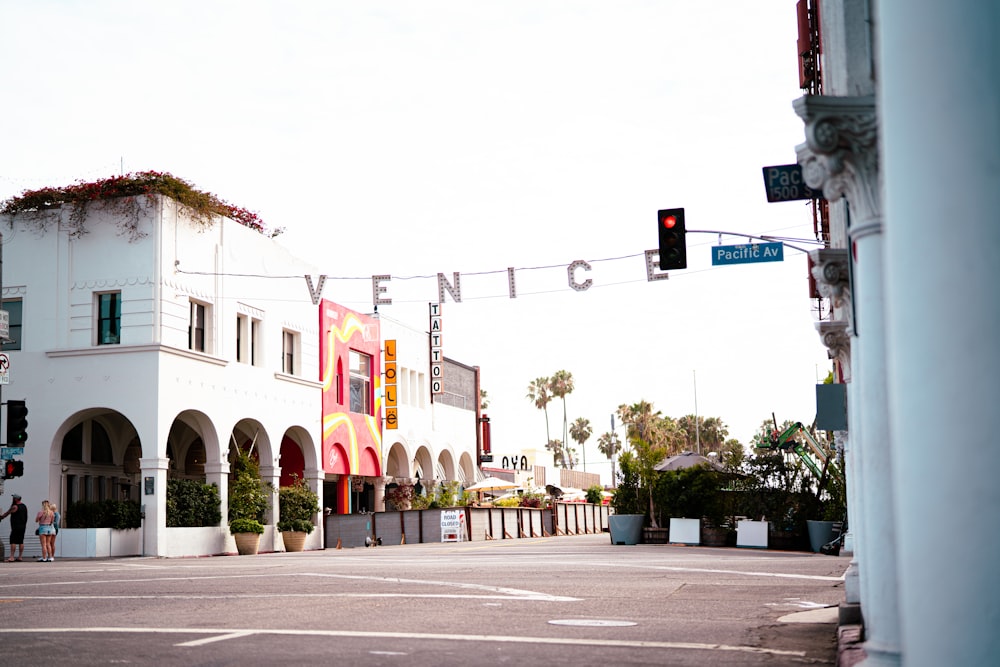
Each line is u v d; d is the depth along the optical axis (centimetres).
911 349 319
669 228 1861
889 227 328
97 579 1712
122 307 3047
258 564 2233
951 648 308
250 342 3522
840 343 990
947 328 313
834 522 2777
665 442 11394
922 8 323
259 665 745
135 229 3048
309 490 3759
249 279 3506
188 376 3119
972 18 320
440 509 3944
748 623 1025
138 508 2952
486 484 5178
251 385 3481
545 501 5338
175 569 2028
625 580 1603
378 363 4625
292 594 1361
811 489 3023
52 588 1514
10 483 2995
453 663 753
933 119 319
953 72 318
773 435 3200
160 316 3020
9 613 1149
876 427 567
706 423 12750
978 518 307
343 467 4212
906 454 319
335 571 1870
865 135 555
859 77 639
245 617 1080
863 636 793
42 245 3114
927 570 312
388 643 864
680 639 902
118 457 3312
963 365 311
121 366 2998
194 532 3094
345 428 4228
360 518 3925
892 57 329
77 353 3025
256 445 3641
